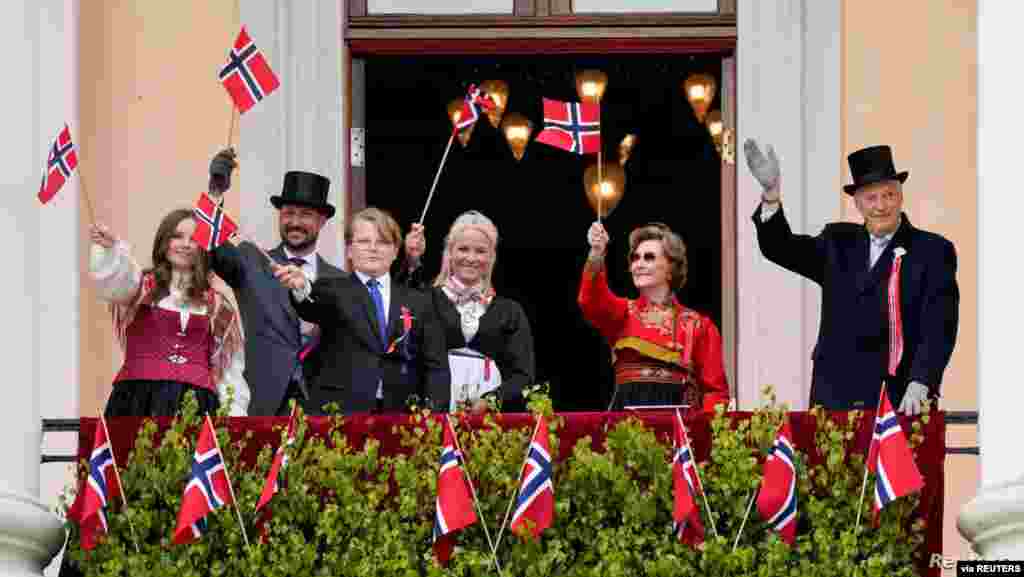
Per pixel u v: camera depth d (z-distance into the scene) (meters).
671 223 36.06
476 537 29.84
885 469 29.72
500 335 32.00
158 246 31.70
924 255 31.55
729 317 35.47
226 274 32.50
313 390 31.52
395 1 36.09
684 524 29.72
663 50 36.09
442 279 32.16
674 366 32.09
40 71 35.09
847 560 29.73
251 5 35.72
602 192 37.03
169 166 35.41
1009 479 29.75
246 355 32.22
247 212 35.25
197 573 29.94
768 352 35.00
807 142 35.56
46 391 34.25
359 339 31.55
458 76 36.41
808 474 30.09
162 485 30.22
